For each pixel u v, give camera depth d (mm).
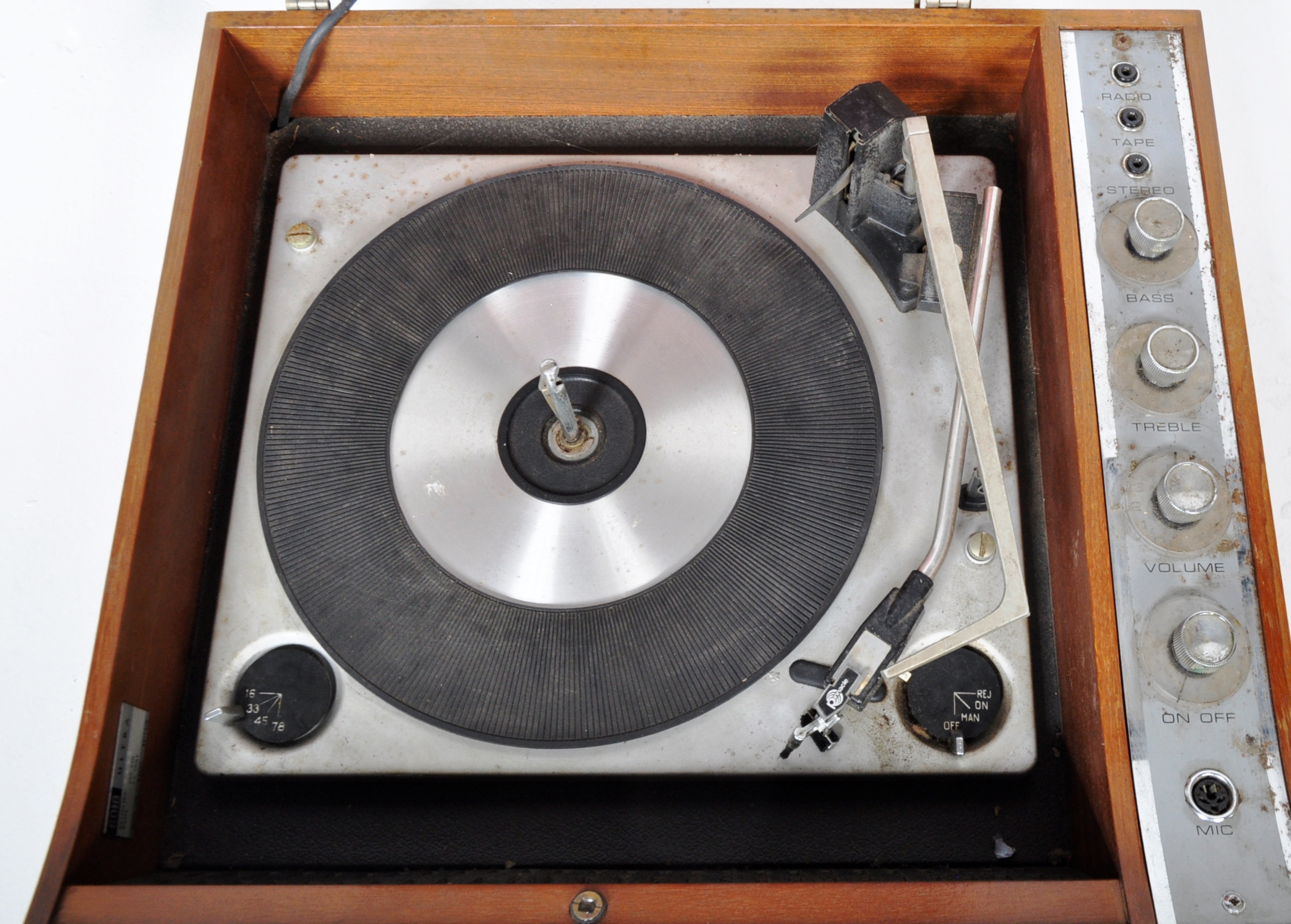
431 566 500
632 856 486
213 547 527
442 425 528
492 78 572
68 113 731
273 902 431
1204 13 787
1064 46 535
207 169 527
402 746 489
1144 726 451
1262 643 460
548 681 483
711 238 541
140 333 711
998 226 537
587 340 542
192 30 752
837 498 503
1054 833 488
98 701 448
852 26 534
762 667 484
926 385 527
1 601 666
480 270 542
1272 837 439
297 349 527
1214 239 506
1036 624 513
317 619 494
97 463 691
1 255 709
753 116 593
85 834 440
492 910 429
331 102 589
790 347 523
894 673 443
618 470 523
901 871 479
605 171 554
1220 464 480
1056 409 507
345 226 560
